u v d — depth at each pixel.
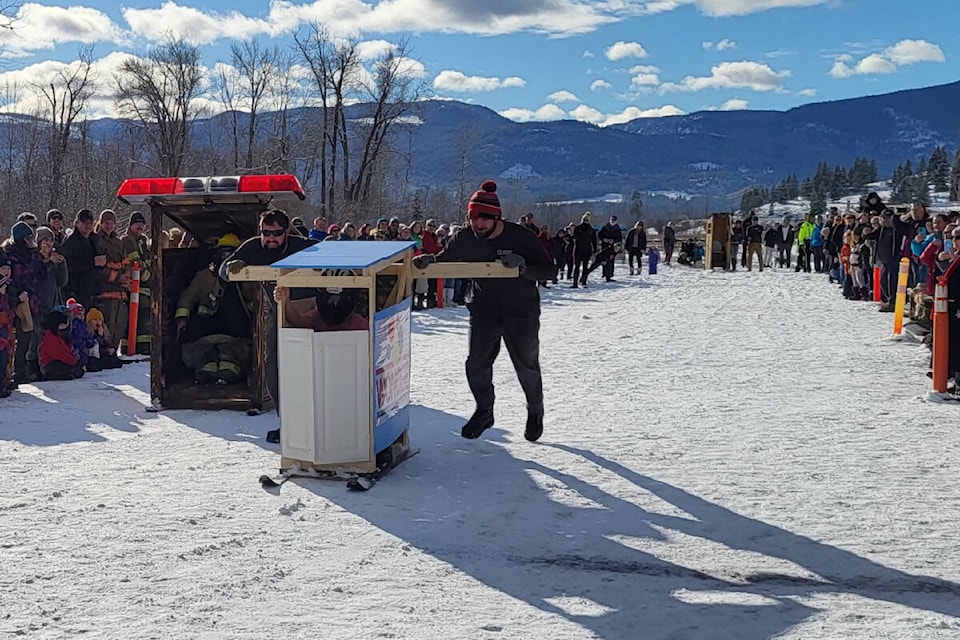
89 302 12.04
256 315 9.19
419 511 6.10
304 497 6.36
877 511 6.18
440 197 54.38
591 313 20.50
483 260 7.41
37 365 11.11
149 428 8.54
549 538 5.63
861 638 4.28
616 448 7.85
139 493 6.41
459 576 5.01
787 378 11.48
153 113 47.16
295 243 8.46
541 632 4.32
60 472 6.95
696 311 20.72
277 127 47.50
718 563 5.25
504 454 7.62
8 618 4.38
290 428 6.85
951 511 6.18
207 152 48.75
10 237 10.72
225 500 6.28
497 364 12.61
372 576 4.98
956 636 4.30
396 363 7.28
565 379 11.45
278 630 4.29
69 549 5.30
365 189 47.09
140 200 9.39
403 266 7.34
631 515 6.07
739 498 6.45
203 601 4.60
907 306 16.22
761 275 34.84
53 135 46.84
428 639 4.22
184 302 9.65
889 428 8.66
